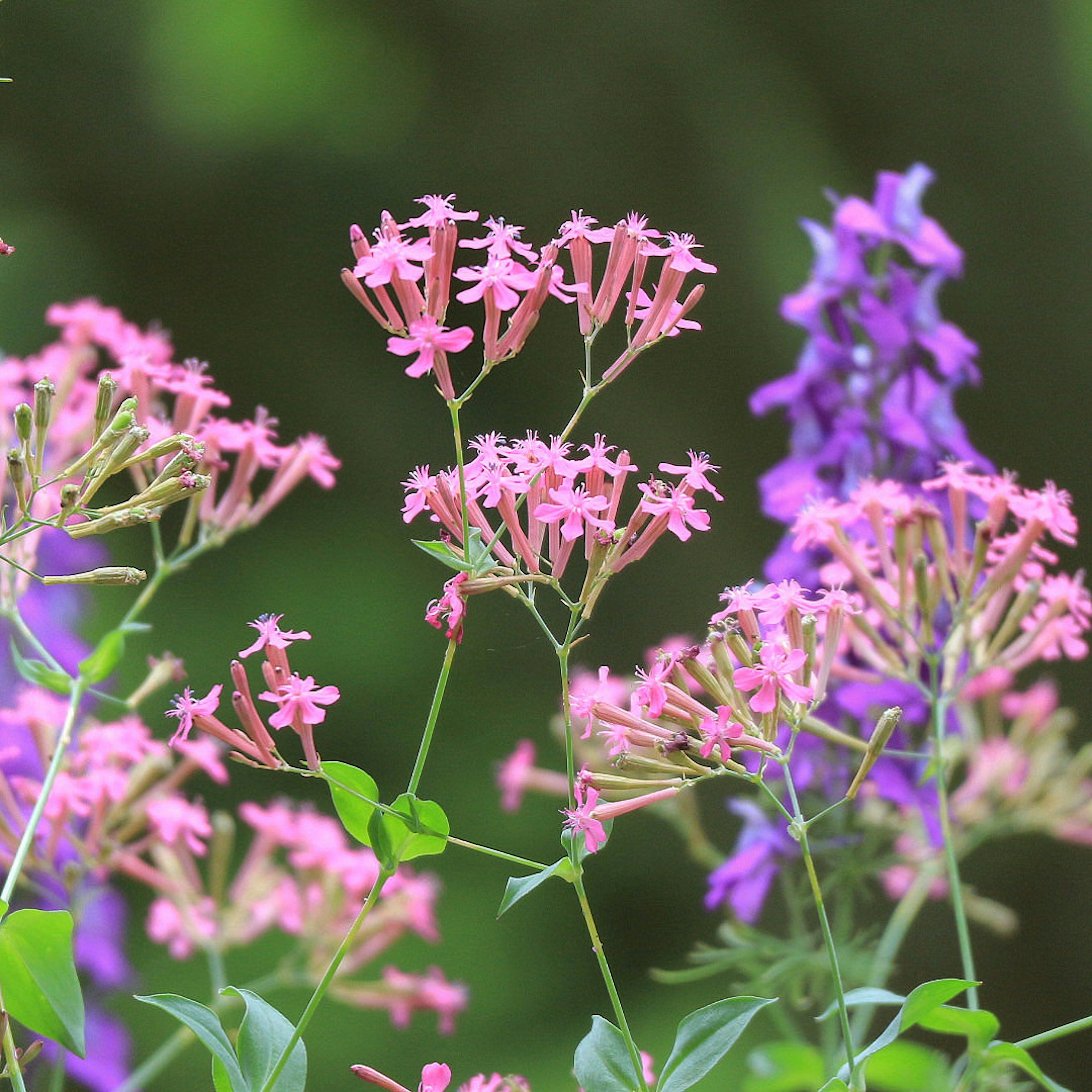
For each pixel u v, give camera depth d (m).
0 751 1.83
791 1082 1.86
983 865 4.23
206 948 1.87
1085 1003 4.18
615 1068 1.70
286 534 4.11
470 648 4.04
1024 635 1.78
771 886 2.06
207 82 4.57
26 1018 1.70
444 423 4.44
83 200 4.55
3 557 1.68
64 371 1.80
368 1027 3.42
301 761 1.70
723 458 4.54
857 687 1.83
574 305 4.49
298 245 4.59
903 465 1.86
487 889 3.80
